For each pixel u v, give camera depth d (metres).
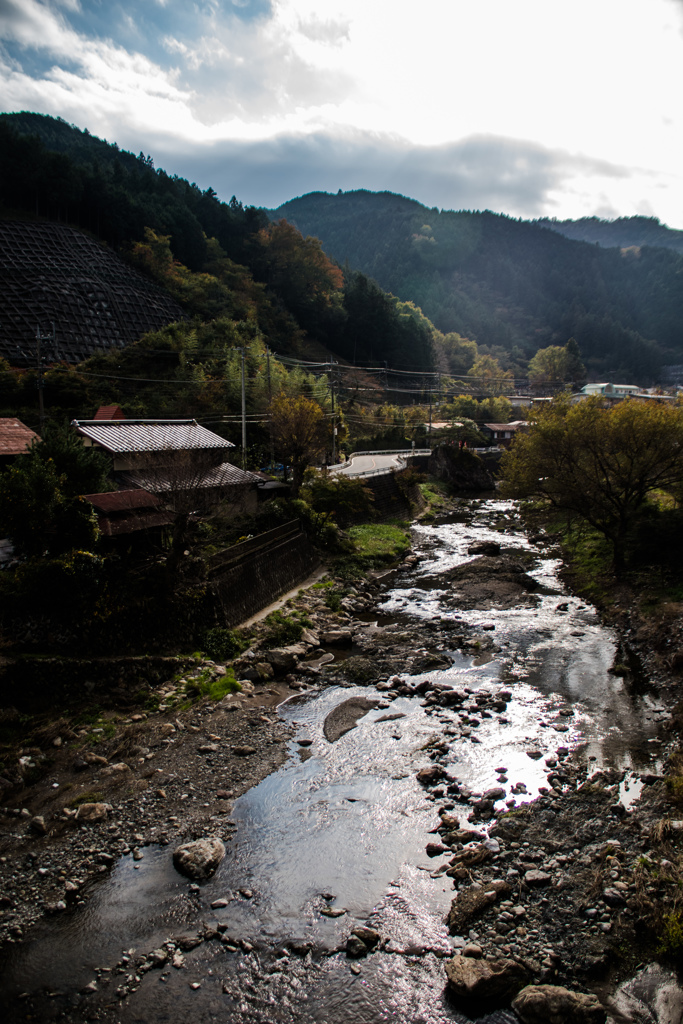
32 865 13.91
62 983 10.98
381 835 14.73
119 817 15.55
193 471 28.06
